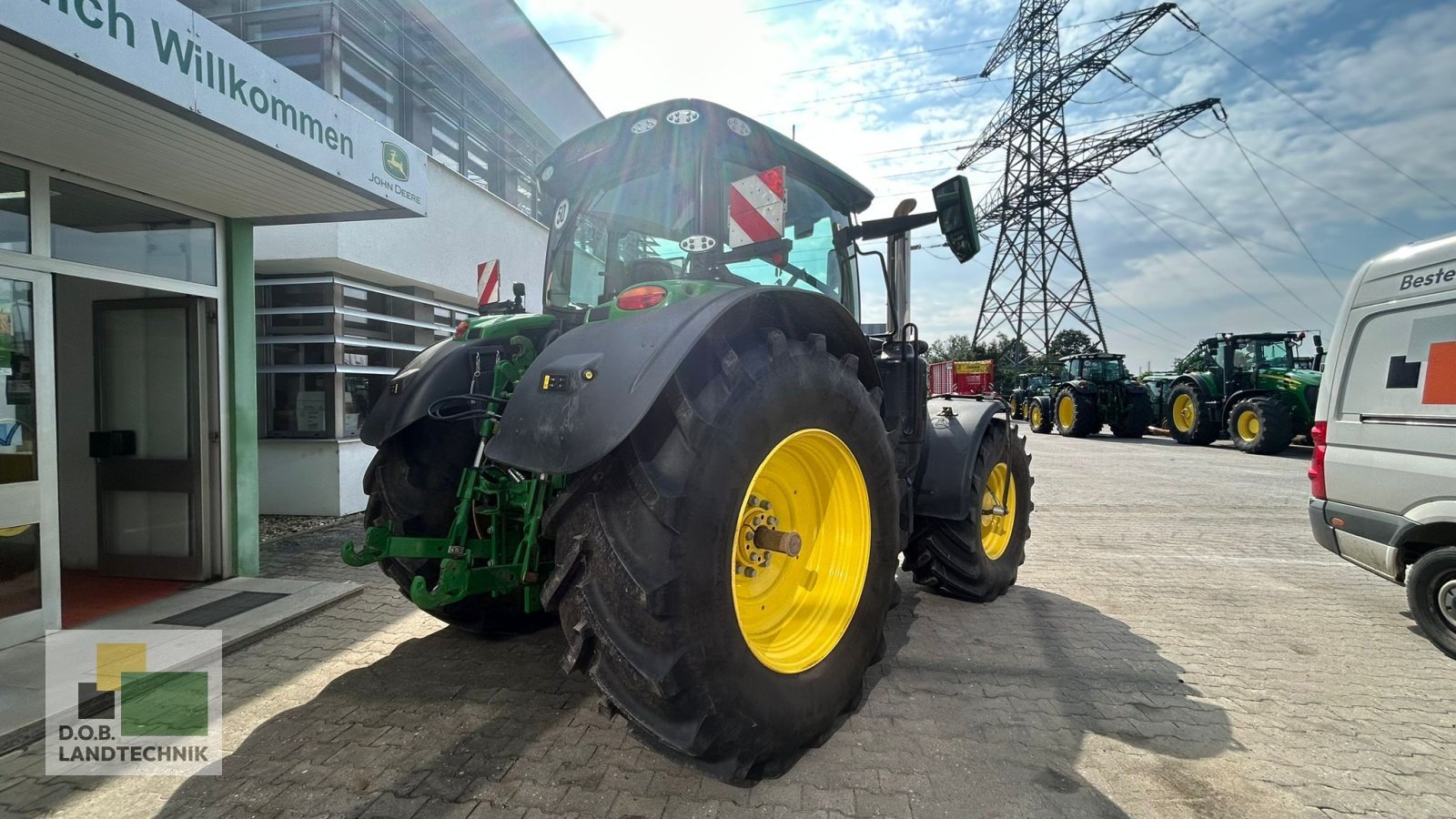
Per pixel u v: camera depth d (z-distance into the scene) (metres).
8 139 3.10
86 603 3.89
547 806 2.01
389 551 2.64
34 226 3.36
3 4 2.15
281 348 6.44
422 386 2.78
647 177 2.76
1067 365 19.25
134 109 2.79
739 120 2.66
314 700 2.72
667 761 2.25
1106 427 22.58
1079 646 3.33
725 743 1.90
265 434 6.52
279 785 2.13
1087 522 6.52
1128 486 8.75
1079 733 2.47
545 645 3.29
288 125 3.35
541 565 2.54
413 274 7.02
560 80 11.27
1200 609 3.94
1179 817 1.98
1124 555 5.26
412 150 4.41
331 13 6.25
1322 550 5.44
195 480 4.34
